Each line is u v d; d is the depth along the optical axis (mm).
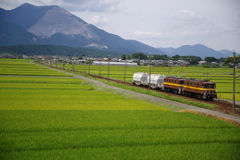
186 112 49500
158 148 27797
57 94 70062
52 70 179250
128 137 30828
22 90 75188
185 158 25219
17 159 23531
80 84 100312
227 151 27656
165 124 38281
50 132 32062
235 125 39312
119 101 62125
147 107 54625
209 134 33781
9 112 43469
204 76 152000
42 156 24359
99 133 32094
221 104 62719
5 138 29000
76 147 27391
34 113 43219
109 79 127625
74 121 38062
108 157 24609
